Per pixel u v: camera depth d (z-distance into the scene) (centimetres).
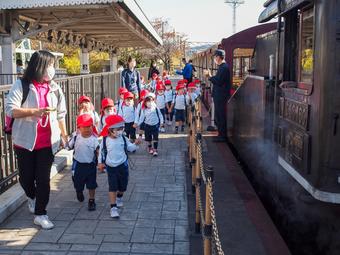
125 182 567
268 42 760
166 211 571
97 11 1200
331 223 444
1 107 581
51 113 494
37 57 479
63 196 629
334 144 383
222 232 482
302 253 488
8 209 540
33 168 510
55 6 1080
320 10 391
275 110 566
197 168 502
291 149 471
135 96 1148
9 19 1187
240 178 712
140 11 1440
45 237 484
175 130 1240
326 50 384
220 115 1024
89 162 570
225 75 1010
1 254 441
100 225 522
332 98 383
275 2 582
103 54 3912
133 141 987
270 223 512
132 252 450
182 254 446
